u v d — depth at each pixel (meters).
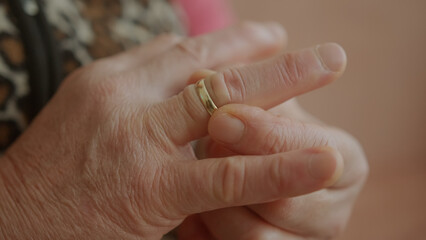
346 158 0.39
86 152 0.37
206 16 0.55
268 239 0.39
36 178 0.37
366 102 0.98
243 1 0.94
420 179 0.97
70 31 0.44
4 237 0.37
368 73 0.98
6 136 0.42
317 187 0.34
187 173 0.35
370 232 0.88
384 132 0.99
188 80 0.39
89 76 0.40
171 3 0.51
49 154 0.38
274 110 0.43
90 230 0.36
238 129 0.35
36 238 0.36
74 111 0.38
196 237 0.43
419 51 1.01
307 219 0.39
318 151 0.34
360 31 0.98
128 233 0.36
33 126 0.39
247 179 0.34
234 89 0.36
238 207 0.40
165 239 0.45
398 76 1.00
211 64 0.41
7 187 0.37
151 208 0.36
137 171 0.36
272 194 0.34
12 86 0.42
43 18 0.42
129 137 0.36
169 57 0.40
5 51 0.41
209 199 0.35
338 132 0.40
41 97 0.42
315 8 0.97
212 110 0.36
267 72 0.36
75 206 0.36
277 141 0.36
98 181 0.36
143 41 0.48
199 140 0.39
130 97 0.38
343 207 0.41
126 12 0.48
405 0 1.01
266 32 0.44
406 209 0.92
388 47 0.99
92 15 0.46
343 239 0.86
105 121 0.37
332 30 0.97
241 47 0.43
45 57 0.42
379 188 0.94
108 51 0.46
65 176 0.37
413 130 1.00
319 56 0.37
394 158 0.98
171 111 0.36
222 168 0.35
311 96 0.95
